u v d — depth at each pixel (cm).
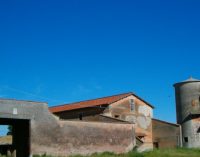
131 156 4391
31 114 4347
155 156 4228
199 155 4366
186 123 5950
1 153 4734
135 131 5584
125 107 5862
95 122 4891
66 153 4534
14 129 4741
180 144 5862
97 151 4816
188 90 6019
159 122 6084
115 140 5031
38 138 4353
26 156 4403
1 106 4153
